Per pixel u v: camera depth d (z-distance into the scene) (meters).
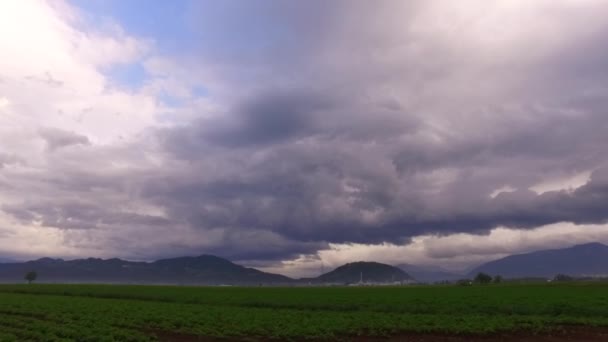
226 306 60.88
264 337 34.00
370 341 32.75
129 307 54.81
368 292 99.69
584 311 46.31
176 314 46.41
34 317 45.16
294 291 110.50
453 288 115.38
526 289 94.25
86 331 32.97
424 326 36.69
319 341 32.50
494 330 35.62
